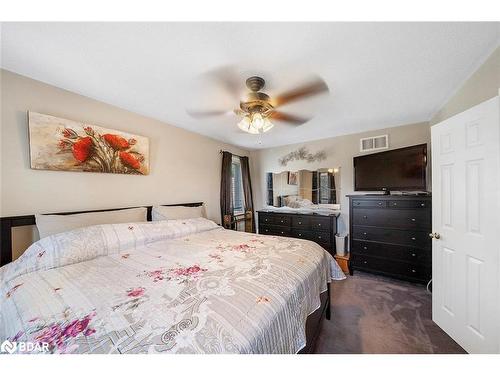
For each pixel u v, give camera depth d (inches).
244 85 66.4
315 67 57.5
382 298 87.1
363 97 77.0
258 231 153.9
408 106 86.4
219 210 139.4
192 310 33.7
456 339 59.7
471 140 55.2
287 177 156.0
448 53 52.3
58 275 48.0
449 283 62.8
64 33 44.1
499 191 48.1
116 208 83.2
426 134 106.3
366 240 110.5
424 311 76.7
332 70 59.1
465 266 57.1
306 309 48.0
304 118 96.6
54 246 54.9
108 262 56.5
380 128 117.5
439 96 77.4
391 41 47.5
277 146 161.2
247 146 160.6
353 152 128.6
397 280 105.6
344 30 44.0
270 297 38.9
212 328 29.7
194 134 121.1
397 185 102.9
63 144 67.6
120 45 48.2
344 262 117.5
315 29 43.6
